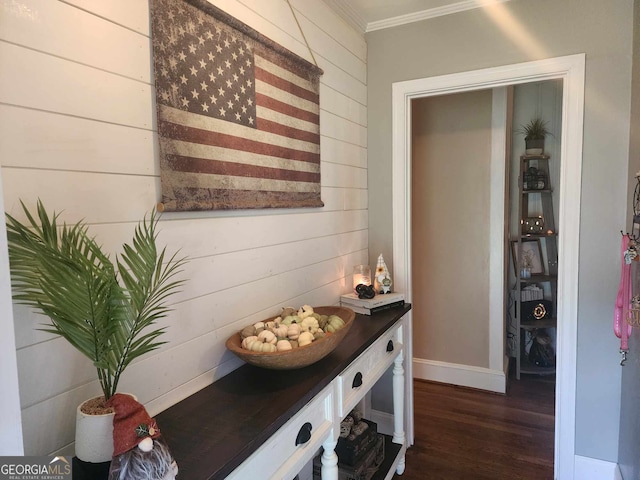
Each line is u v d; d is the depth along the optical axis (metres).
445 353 3.40
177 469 0.84
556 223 3.56
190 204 1.26
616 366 2.08
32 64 0.88
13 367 0.64
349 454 1.89
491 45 2.19
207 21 1.32
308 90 1.89
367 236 2.59
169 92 1.19
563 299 2.14
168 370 1.23
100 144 1.02
